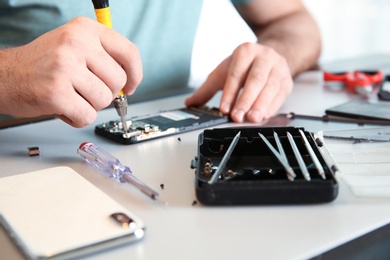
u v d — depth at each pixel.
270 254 0.30
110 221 0.33
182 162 0.46
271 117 0.63
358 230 0.32
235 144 0.45
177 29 1.07
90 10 0.96
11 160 0.49
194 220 0.34
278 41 0.96
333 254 0.31
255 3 1.07
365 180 0.39
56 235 0.31
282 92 0.67
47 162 0.48
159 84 1.04
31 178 0.41
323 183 0.35
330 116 0.62
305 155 0.43
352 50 1.93
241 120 0.61
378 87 0.79
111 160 0.44
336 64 1.02
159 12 1.05
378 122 0.58
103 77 0.50
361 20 1.90
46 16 0.93
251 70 0.66
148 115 0.63
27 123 0.63
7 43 0.89
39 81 0.48
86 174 0.44
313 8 1.84
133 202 0.38
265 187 0.35
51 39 0.49
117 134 0.54
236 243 0.31
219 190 0.35
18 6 0.91
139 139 0.53
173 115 0.63
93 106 0.50
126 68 0.52
